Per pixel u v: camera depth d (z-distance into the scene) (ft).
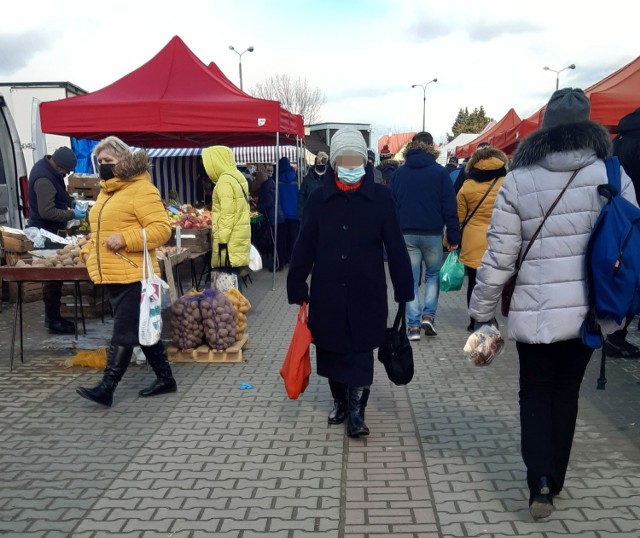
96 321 22.49
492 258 9.37
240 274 24.21
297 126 30.96
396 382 12.73
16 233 22.26
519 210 9.20
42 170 22.38
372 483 11.00
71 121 24.32
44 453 12.23
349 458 12.02
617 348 18.04
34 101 35.58
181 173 44.52
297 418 14.05
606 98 23.16
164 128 24.18
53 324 20.95
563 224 8.96
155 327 14.38
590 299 8.89
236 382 16.52
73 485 10.96
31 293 26.55
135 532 9.49
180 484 10.98
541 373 9.52
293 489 10.80
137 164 14.15
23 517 9.93
